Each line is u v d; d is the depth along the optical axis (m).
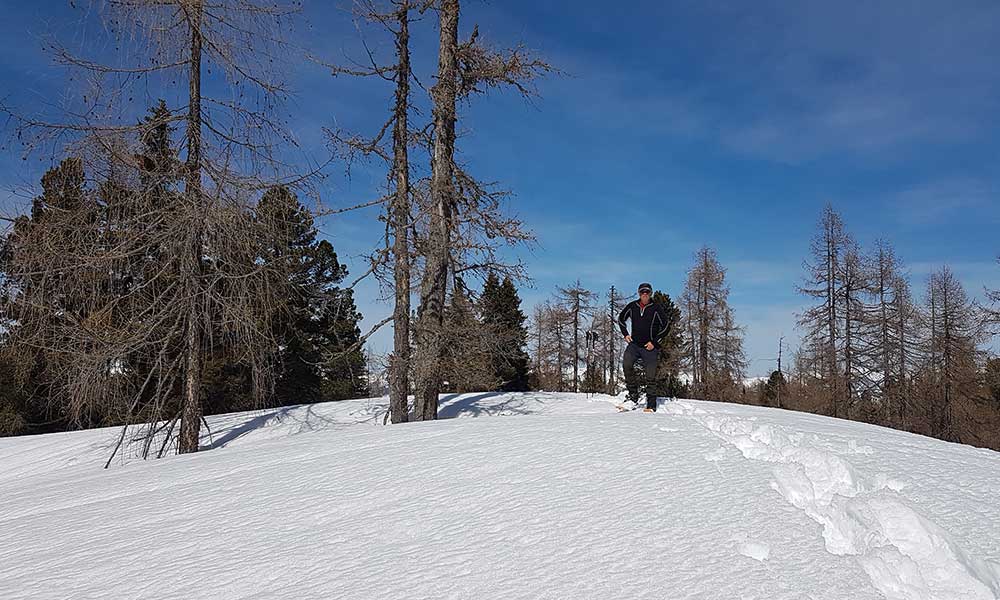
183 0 11.80
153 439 13.73
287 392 25.52
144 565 4.46
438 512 4.85
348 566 4.06
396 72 13.80
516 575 3.68
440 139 13.80
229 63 12.34
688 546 3.89
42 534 5.56
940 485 4.95
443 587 3.62
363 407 15.77
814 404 32.75
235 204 12.00
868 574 3.47
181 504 5.93
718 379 34.09
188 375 12.20
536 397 15.88
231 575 4.11
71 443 14.70
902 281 33.69
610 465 5.61
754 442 6.02
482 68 13.80
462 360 13.93
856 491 4.79
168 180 12.14
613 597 3.33
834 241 31.17
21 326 12.43
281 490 5.92
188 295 12.01
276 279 13.29
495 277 14.23
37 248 11.52
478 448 6.58
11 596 4.15
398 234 13.65
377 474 6.01
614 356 41.53
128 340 11.79
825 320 31.02
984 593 3.28
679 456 5.78
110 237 11.93
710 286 34.91
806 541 3.89
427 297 13.62
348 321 24.28
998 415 30.45
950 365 31.50
